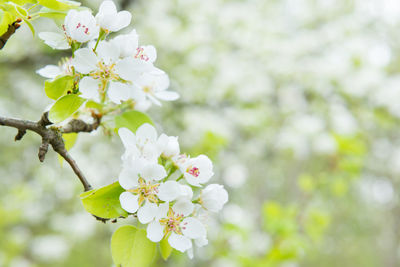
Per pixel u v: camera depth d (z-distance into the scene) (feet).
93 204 5.45
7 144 27.61
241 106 26.61
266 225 18.07
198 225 5.52
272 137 28.35
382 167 33.58
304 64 27.37
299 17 30.96
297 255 18.04
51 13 5.99
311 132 23.49
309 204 20.75
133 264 5.46
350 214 57.88
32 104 26.66
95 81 5.56
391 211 57.26
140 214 5.28
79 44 5.74
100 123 7.15
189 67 26.00
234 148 29.12
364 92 24.94
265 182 44.11
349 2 30.45
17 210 24.32
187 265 22.34
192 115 24.29
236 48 28.58
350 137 19.17
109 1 5.66
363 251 69.15
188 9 27.84
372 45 27.78
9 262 24.57
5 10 5.74
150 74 6.06
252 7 29.12
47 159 26.78
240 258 17.99
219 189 5.93
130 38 5.61
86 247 36.88
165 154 5.83
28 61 22.38
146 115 6.89
